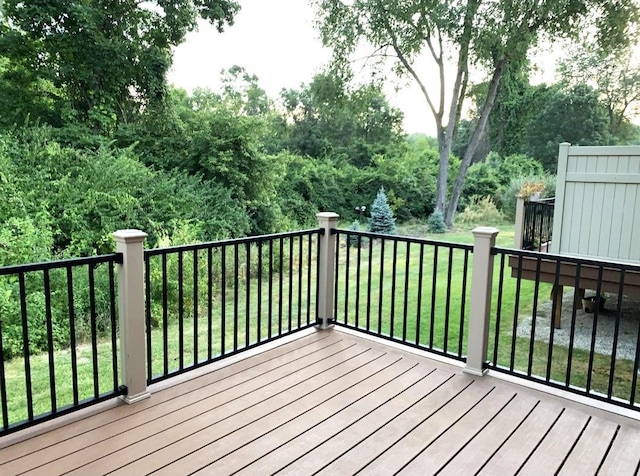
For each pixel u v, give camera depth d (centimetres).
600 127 1933
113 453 199
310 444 209
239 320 616
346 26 1478
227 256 834
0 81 955
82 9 963
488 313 285
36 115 973
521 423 230
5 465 189
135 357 246
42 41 962
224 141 1123
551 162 1981
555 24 1352
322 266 368
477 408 245
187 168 1122
